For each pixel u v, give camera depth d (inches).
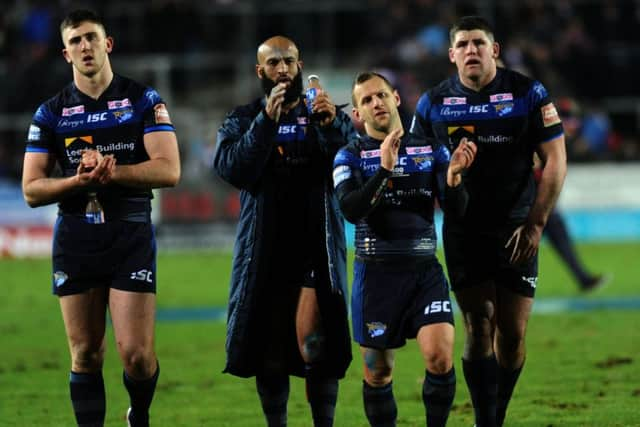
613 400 1067.3
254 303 826.8
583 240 2982.3
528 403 1065.5
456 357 1350.9
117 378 1258.6
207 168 2950.3
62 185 784.3
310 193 839.1
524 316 886.4
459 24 876.6
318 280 826.8
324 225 831.7
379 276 813.2
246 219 840.3
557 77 3132.4
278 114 808.9
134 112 820.6
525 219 875.4
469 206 877.8
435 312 795.4
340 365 829.8
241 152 814.5
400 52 3154.5
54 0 3309.5
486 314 878.4
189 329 1648.6
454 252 885.2
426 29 3270.2
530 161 885.2
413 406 1064.8
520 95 869.8
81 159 802.8
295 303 835.4
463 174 865.5
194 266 2554.1
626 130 3169.3
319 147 840.9
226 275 2354.8
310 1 3336.6
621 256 2596.0
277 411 845.8
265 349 834.2
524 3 3280.0
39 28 3270.2
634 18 3405.5
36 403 1119.6
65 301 812.6
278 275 835.4
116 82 829.2
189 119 3024.1
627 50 3216.0
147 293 809.5
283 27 3336.6
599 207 3009.4
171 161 812.0
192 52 3255.4
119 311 802.8
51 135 824.9
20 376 1279.5
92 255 804.6
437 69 3073.3
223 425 1007.6
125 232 808.9
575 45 3211.1
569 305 1835.6
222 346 1485.0
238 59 3206.2
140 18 3260.3
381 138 826.2
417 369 1270.9
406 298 805.9
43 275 2455.7
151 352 812.0
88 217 805.2
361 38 3366.1
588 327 1581.0
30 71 3036.4
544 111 862.5
